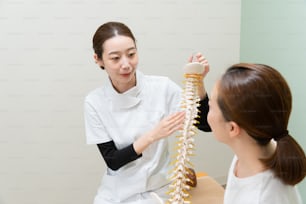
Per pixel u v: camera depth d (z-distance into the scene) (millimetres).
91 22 1786
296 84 1304
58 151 1939
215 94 734
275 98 668
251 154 736
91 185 2008
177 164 979
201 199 1145
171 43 1885
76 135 1926
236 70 711
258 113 671
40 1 1724
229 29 1910
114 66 1137
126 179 1260
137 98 1258
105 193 1312
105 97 1275
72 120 1901
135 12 1816
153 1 1815
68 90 1856
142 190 1249
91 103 1274
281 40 1410
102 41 1137
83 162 1971
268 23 1532
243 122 686
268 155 724
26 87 1827
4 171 1930
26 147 1912
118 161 1179
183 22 1866
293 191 740
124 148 1166
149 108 1271
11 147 1901
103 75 1854
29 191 1980
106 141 1257
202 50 1919
